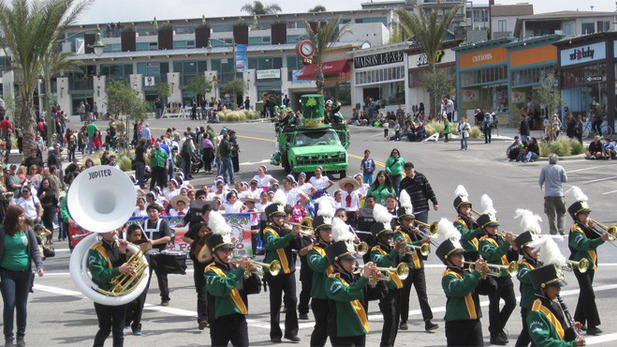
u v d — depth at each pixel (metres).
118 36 88.44
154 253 13.08
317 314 9.67
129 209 9.59
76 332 11.87
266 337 11.32
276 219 11.07
